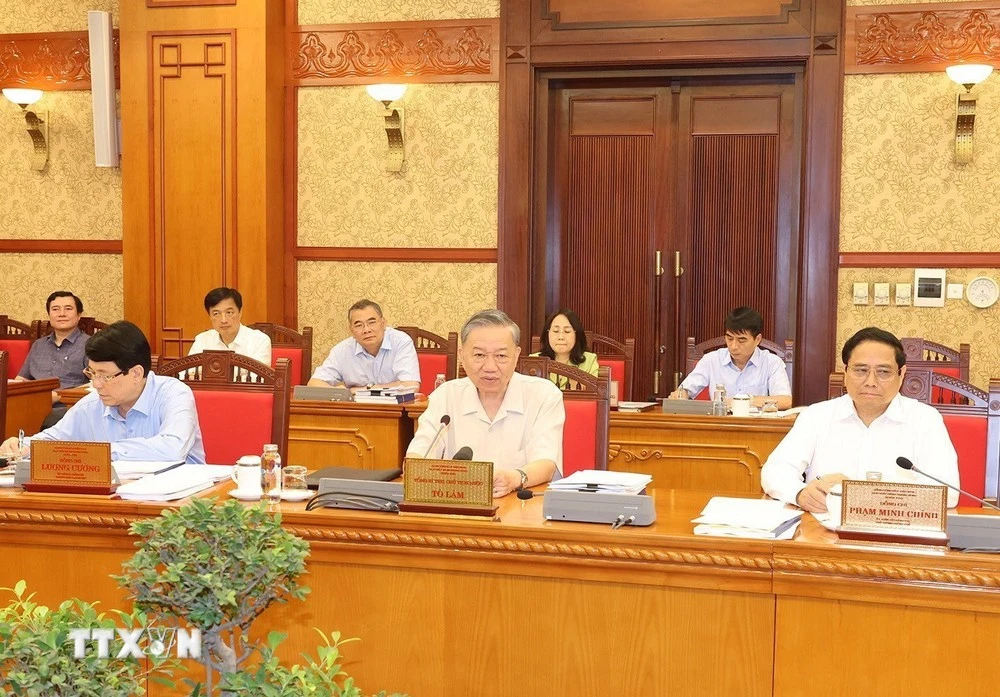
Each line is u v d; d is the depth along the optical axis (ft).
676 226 20.48
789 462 8.36
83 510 6.82
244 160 20.43
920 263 18.69
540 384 9.05
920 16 18.47
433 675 6.37
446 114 20.43
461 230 20.52
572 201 20.88
